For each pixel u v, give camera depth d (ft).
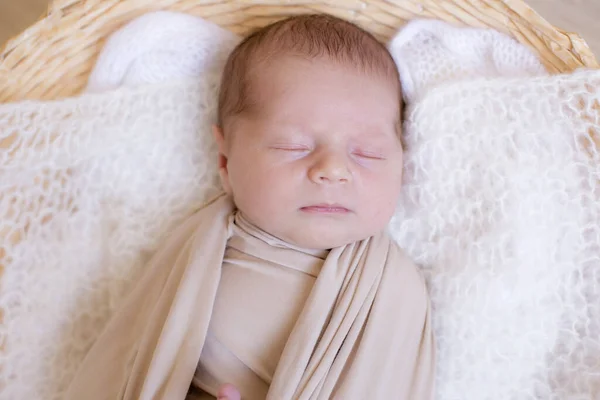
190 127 3.76
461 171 3.53
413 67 3.77
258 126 3.09
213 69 3.86
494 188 3.46
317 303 2.91
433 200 3.54
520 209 3.41
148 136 3.68
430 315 3.27
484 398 3.31
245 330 3.02
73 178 3.59
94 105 3.63
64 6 3.68
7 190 3.46
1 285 3.36
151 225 3.65
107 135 3.61
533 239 3.38
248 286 3.09
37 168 3.52
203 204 3.73
